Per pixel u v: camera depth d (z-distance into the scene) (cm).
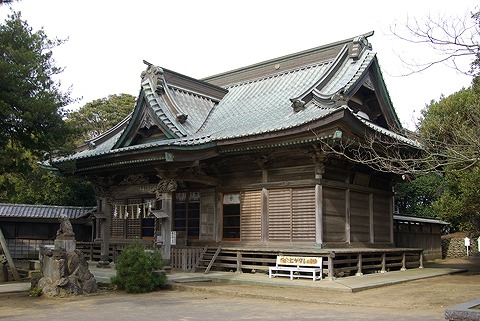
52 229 3031
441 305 1260
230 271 2041
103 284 1694
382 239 2273
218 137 1939
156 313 1166
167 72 2434
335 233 1942
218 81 2922
